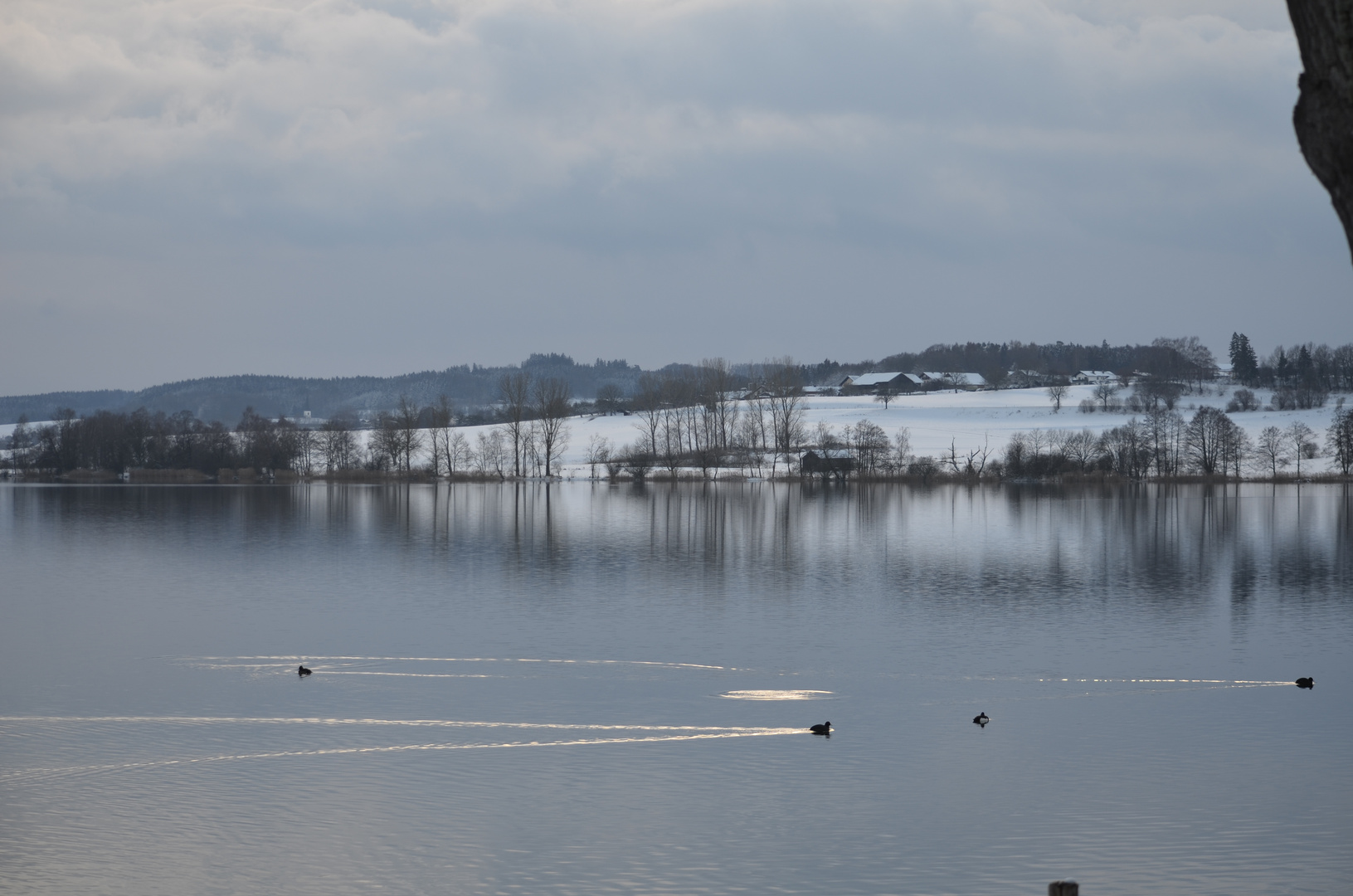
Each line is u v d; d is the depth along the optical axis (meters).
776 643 52.09
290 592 66.50
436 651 50.00
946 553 86.94
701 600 64.25
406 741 36.75
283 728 38.03
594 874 26.94
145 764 34.34
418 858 27.86
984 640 53.00
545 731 37.91
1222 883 26.44
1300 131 8.42
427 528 106.38
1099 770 34.06
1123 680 45.12
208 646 50.81
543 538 97.44
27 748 35.81
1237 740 37.00
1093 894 25.89
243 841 28.78
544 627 55.69
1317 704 41.53
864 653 49.97
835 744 36.59
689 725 38.62
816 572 76.44
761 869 27.23
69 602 62.47
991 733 37.75
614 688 43.62
